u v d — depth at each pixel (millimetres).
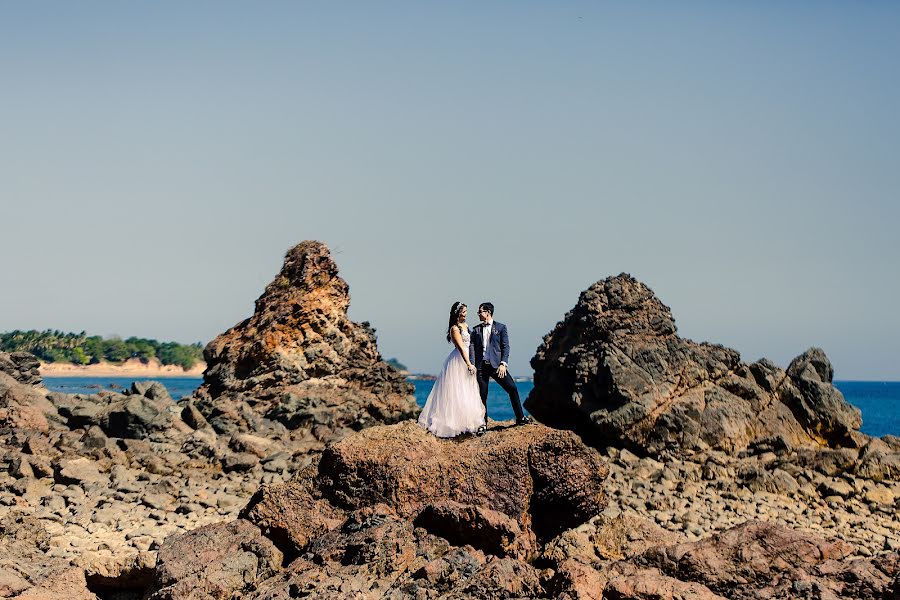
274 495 16141
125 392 34531
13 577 15414
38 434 27734
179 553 15109
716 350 35812
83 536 21297
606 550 17016
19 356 36688
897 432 82375
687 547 14109
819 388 34531
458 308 19078
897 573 13039
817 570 13359
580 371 35062
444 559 14219
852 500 28766
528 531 16609
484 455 16625
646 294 36875
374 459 16266
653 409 33344
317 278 38969
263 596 13617
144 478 27062
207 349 38188
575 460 16891
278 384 36781
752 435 33500
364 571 14047
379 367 38375
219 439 31188
